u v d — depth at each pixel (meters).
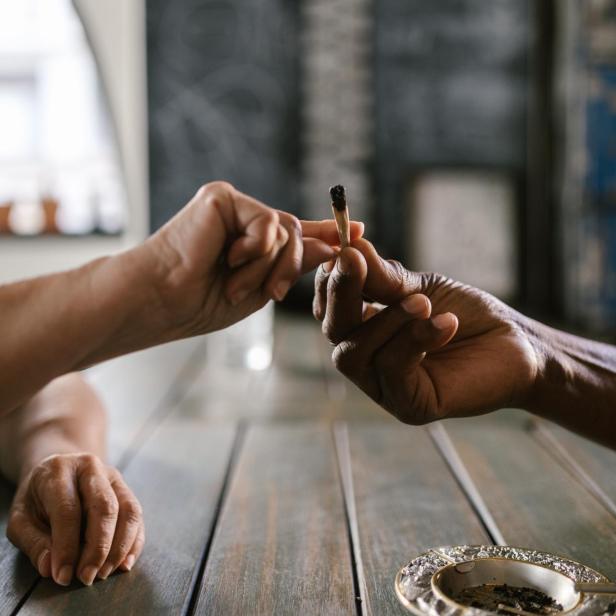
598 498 0.85
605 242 4.02
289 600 0.63
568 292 4.17
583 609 0.53
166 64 4.34
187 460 1.00
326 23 4.31
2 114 4.49
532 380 0.69
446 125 4.35
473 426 1.17
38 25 4.42
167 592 0.65
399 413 0.65
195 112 4.36
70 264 4.17
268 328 2.05
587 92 3.98
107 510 0.69
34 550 0.69
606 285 4.03
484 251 4.36
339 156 4.37
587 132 4.00
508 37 4.31
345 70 4.33
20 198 4.43
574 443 1.04
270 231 0.53
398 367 0.61
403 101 4.34
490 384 0.66
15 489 0.89
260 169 4.39
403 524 0.78
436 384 0.65
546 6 4.27
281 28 4.33
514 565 0.58
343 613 0.62
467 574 0.58
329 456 1.02
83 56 4.44
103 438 0.91
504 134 4.35
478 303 0.68
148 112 4.36
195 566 0.69
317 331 3.12
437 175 4.35
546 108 4.30
